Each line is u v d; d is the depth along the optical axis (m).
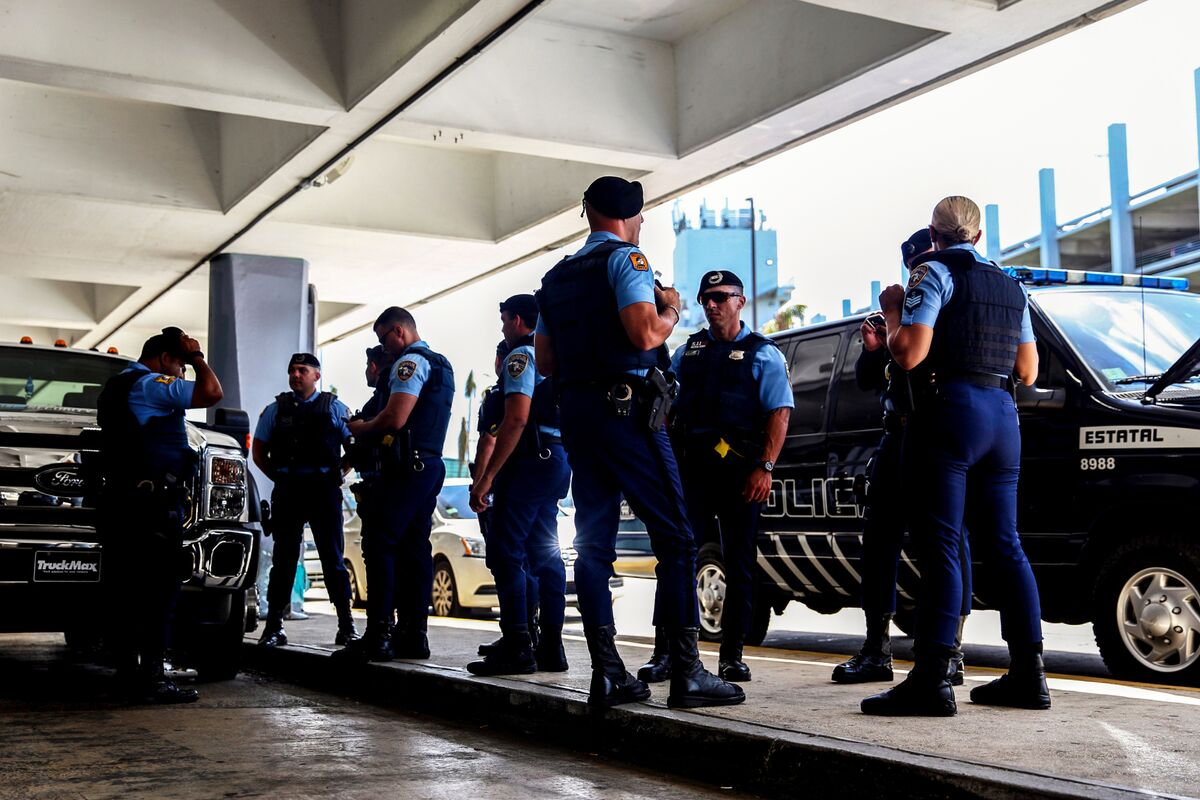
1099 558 6.45
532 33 11.20
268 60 10.20
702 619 8.95
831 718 4.55
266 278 15.70
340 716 6.05
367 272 16.84
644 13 11.09
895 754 3.80
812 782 3.96
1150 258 11.11
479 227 14.87
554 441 6.27
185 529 6.93
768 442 5.62
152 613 6.31
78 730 5.47
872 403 7.73
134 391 6.12
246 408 15.46
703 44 11.37
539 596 6.73
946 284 4.68
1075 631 10.97
